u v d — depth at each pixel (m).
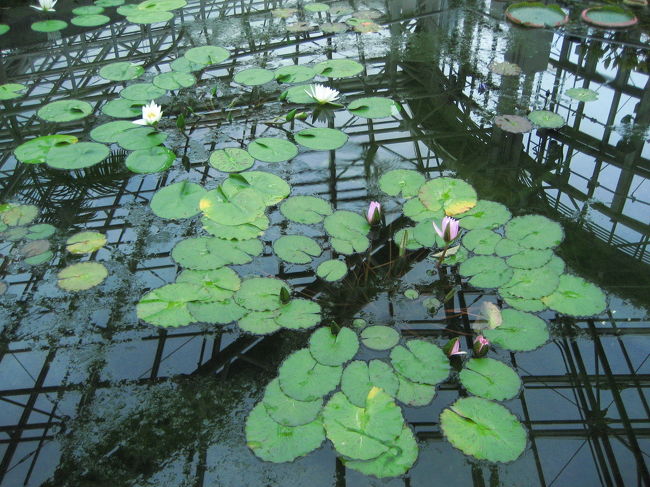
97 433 1.89
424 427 1.85
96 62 4.36
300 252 2.48
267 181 2.93
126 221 2.79
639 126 3.55
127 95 3.76
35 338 2.21
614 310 2.31
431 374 1.98
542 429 1.89
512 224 2.62
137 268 2.52
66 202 2.91
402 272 2.46
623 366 2.10
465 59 4.23
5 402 1.98
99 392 2.02
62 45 4.61
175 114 3.63
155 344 2.19
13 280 2.47
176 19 5.01
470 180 3.07
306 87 3.88
